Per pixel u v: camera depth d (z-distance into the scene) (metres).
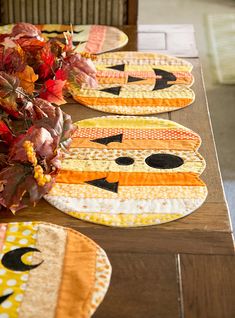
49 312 0.86
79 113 1.47
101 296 0.89
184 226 1.06
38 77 1.52
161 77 1.66
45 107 1.29
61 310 0.87
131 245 1.01
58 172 1.19
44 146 1.13
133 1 2.16
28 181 1.10
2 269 0.94
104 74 1.67
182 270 0.96
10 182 1.09
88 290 0.90
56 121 1.19
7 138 1.23
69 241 1.01
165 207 1.10
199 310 0.88
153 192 1.15
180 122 1.43
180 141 1.34
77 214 1.09
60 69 1.51
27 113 1.29
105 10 2.17
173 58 1.79
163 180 1.19
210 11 4.48
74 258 0.97
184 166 1.24
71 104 1.51
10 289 0.90
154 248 1.01
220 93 3.28
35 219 1.08
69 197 1.13
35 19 2.20
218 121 3.02
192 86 1.62
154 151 1.29
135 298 0.90
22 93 1.31
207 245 1.01
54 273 0.94
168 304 0.89
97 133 1.36
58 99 1.42
